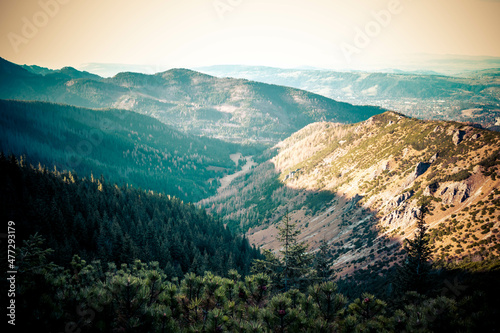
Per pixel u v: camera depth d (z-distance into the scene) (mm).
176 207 180625
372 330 12367
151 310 11609
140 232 107312
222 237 149250
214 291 14867
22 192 104250
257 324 11883
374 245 144625
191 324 13172
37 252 15414
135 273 23359
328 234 190750
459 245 93438
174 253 105625
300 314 12812
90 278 21500
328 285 14422
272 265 33062
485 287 14219
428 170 167375
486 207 107438
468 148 153375
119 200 151000
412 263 56688
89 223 104562
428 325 11906
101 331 10859
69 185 140875
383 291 85438
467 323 11281
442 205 130125
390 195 179625
